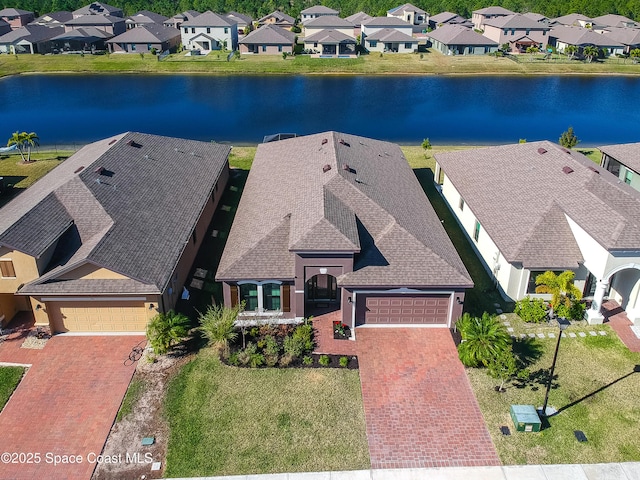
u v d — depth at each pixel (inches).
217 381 936.3
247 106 2957.7
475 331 950.4
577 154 1598.2
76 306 1021.2
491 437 830.5
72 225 1095.6
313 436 831.1
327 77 3668.8
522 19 4340.6
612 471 777.6
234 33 4382.4
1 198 1660.9
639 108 2974.9
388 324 1074.7
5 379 934.4
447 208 1609.3
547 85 3476.9
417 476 770.8
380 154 1578.5
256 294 1077.8
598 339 1039.0
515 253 1104.8
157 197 1267.2
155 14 5142.7
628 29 4357.8
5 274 1008.2
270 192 1326.3
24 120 2696.9
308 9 5147.6
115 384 929.5
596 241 1048.8
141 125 2600.9
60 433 836.0
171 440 825.5
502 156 1514.5
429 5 5812.0
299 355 986.7
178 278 1141.1
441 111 2881.4
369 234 1096.2
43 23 4753.9
